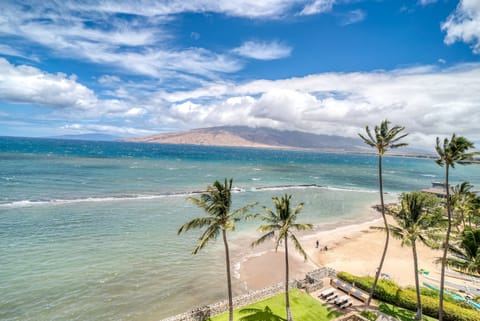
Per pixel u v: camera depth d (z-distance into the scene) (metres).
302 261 35.09
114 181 81.75
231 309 18.94
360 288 25.70
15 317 21.50
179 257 33.94
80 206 53.03
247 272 31.36
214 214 17.88
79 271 28.84
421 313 21.22
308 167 180.75
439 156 20.06
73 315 22.17
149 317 22.53
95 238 37.78
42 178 77.31
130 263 31.44
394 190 99.00
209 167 140.75
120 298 24.84
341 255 37.47
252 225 48.72
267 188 87.50
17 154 139.12
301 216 58.53
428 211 22.38
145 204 58.16
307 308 22.39
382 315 18.80
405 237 20.47
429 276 31.19
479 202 34.28
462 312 20.62
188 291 26.77
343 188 97.50
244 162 189.12
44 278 27.08
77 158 141.12
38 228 39.88
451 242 33.25
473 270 19.44
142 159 163.38
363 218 59.00
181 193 70.38
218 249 37.28
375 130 21.89
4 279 26.41
